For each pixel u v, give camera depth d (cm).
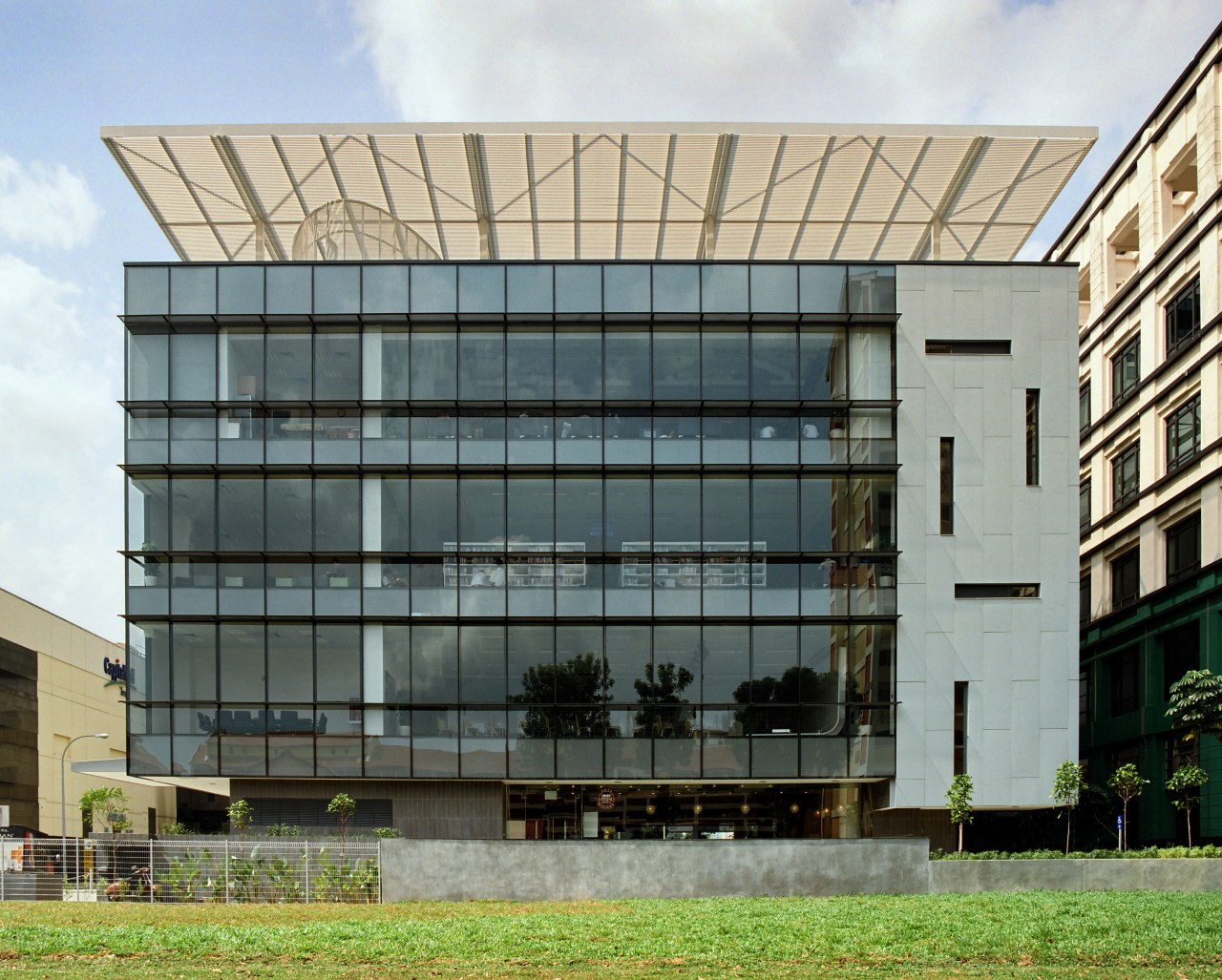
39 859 3005
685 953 2042
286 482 3631
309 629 3578
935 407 3672
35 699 6975
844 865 2997
